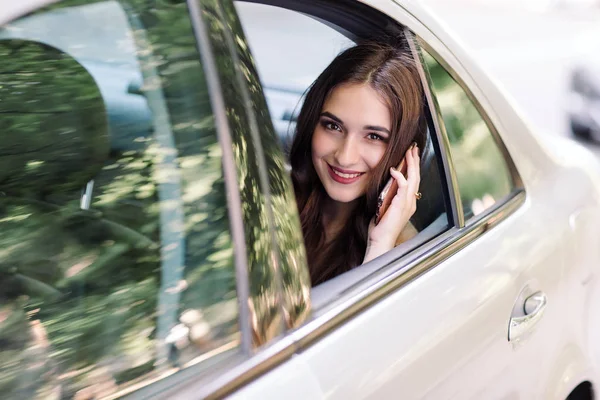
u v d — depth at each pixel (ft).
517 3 35.70
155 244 3.76
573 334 7.08
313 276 6.17
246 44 4.57
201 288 3.83
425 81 6.11
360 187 6.27
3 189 3.50
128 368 3.48
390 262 5.37
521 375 6.18
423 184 6.09
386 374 4.54
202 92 4.10
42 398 3.25
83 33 3.80
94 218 3.65
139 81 3.92
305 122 6.40
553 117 23.04
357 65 6.09
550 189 7.12
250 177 4.20
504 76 26.86
